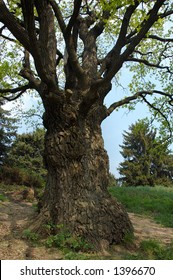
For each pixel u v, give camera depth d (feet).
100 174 30.04
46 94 28.48
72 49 29.89
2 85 39.88
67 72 33.63
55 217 27.99
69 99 28.25
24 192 53.01
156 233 35.14
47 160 29.73
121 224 28.63
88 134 30.42
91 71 34.37
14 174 72.33
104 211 28.17
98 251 25.71
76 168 28.91
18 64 40.04
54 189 29.14
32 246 25.70
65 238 26.11
